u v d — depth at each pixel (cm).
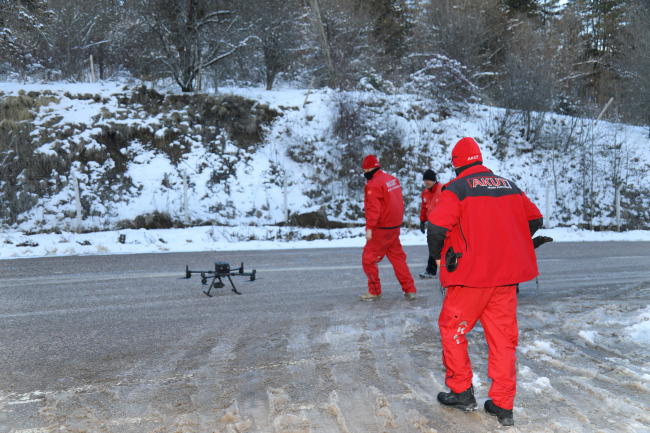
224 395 350
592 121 2216
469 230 308
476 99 2269
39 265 927
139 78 2017
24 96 1659
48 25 2302
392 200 628
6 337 495
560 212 1794
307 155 1769
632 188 1920
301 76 2531
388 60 2820
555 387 365
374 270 652
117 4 2114
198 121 1778
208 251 1140
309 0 2364
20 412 323
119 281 784
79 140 1565
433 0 2697
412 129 1977
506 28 3041
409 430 296
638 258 1060
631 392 354
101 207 1427
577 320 544
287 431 292
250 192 1611
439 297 684
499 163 1950
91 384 372
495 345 311
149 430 296
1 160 1445
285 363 419
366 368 406
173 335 503
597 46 3578
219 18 1886
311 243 1289
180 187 1563
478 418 313
